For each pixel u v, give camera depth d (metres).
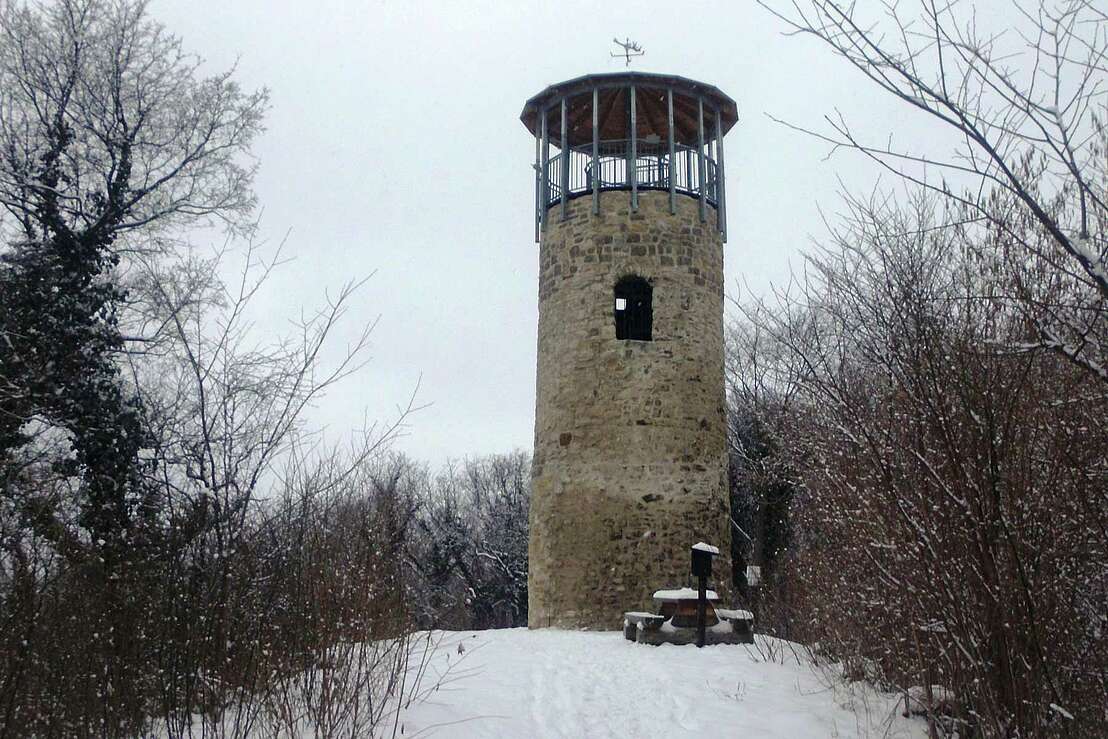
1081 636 6.14
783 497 20.19
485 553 39.88
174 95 15.57
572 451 17.59
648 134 21.00
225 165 15.92
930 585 6.31
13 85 14.26
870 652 8.72
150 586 7.13
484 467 48.97
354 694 7.20
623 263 18.05
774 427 18.52
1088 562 6.14
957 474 6.12
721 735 7.75
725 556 17.58
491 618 39.44
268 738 6.74
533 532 18.30
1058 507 6.02
